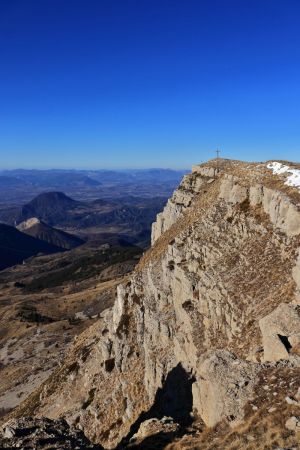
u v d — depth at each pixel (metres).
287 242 48.66
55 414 71.50
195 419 32.41
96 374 71.50
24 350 164.12
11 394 119.50
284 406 24.42
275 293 42.66
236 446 23.27
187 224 80.25
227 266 53.66
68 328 181.62
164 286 65.69
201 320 50.78
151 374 53.91
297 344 30.77
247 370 29.47
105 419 58.53
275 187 58.50
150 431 31.44
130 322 71.00
